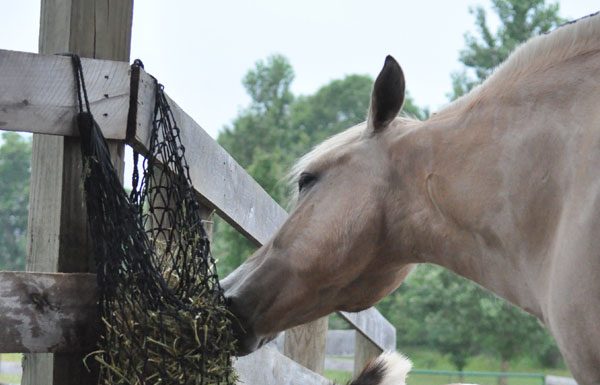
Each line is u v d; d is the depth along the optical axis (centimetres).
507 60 251
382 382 350
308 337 465
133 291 232
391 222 267
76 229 244
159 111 265
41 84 234
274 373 383
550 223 225
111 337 232
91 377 240
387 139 269
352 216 266
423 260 271
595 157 211
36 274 231
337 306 284
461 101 260
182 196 258
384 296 287
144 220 258
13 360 1288
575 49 236
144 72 254
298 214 275
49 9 253
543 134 229
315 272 270
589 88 225
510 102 241
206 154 301
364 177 269
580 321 208
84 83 239
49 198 248
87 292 238
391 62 267
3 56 229
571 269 209
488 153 242
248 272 280
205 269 253
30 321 229
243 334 273
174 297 236
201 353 238
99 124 244
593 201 206
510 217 235
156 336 232
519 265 236
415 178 261
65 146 242
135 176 257
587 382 212
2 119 229
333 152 277
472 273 256
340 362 1138
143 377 230
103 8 252
